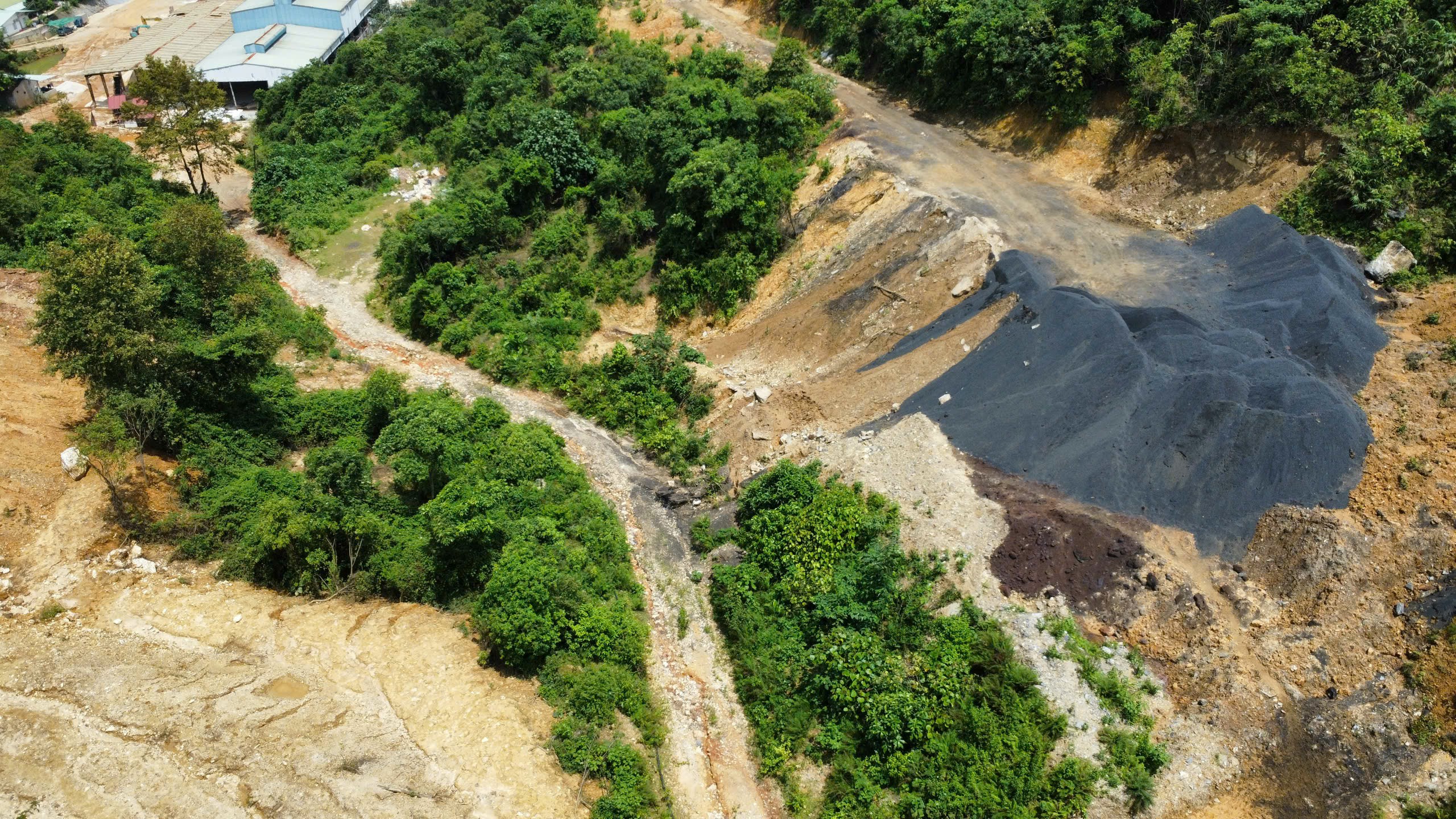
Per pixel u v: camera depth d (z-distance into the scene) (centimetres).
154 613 2294
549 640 2212
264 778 1877
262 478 2703
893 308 3173
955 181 3538
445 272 3909
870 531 2409
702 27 5491
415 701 2111
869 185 3612
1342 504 2123
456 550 2452
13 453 2645
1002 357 2764
